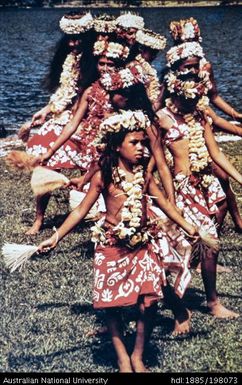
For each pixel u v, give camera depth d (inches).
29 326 290.7
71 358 267.9
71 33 383.9
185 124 302.0
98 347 275.7
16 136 730.8
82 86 377.4
